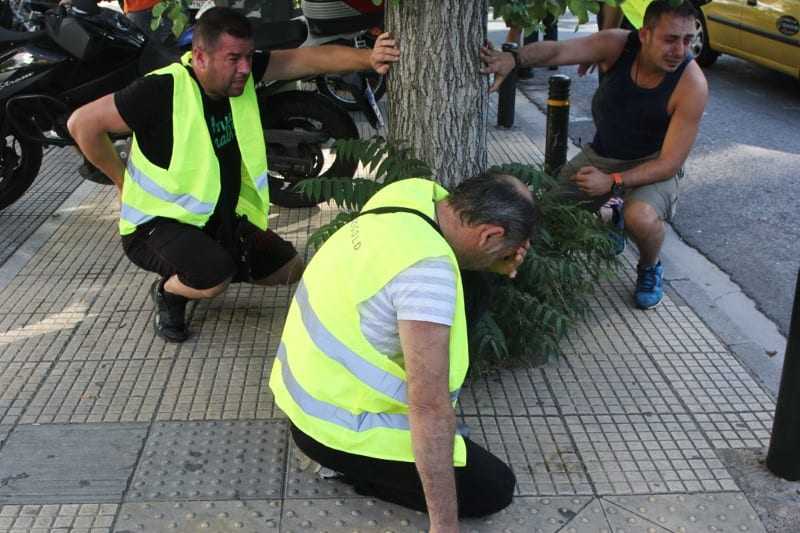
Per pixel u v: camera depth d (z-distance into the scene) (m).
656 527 2.82
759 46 8.38
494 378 3.64
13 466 3.06
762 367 3.83
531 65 3.98
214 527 2.79
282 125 5.23
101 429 3.28
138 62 5.03
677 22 3.80
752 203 5.87
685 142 3.98
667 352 3.87
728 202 5.89
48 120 5.04
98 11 4.96
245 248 3.92
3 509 2.86
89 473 3.03
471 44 3.42
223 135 3.64
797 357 2.84
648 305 4.25
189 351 3.83
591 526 2.82
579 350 3.88
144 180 3.52
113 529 2.78
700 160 6.69
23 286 4.43
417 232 2.30
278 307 4.21
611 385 3.61
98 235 5.10
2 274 4.57
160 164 3.50
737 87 8.75
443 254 2.27
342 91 6.64
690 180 6.29
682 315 4.22
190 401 3.46
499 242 2.34
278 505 2.88
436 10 3.34
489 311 3.51
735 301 4.57
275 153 5.17
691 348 3.91
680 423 3.36
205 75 3.41
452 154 3.53
